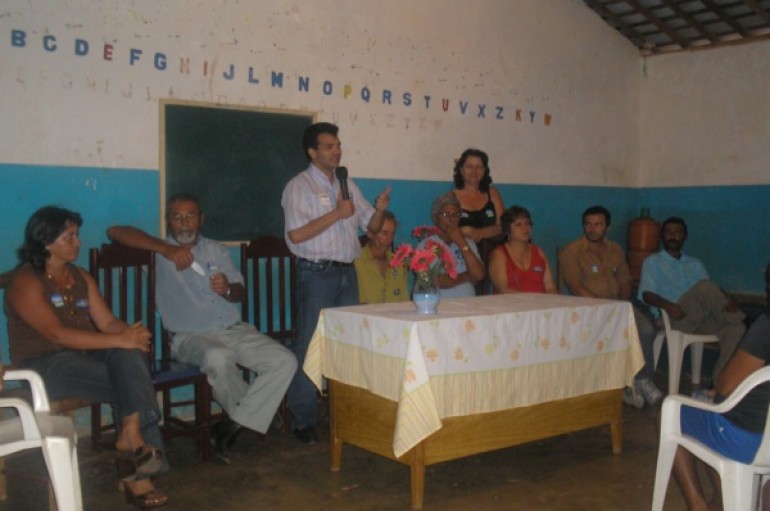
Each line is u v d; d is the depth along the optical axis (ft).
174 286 11.71
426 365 8.99
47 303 9.41
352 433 10.28
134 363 9.16
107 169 12.24
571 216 19.27
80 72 11.89
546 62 18.39
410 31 15.81
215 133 13.32
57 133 11.76
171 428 10.79
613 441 11.47
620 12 19.02
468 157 15.19
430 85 16.24
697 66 19.48
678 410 7.62
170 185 12.87
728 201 19.11
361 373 9.85
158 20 12.57
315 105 14.53
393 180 15.78
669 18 18.69
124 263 11.43
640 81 20.58
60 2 11.65
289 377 11.17
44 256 9.46
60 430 7.48
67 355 9.54
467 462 11.05
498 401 9.82
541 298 11.64
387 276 13.48
